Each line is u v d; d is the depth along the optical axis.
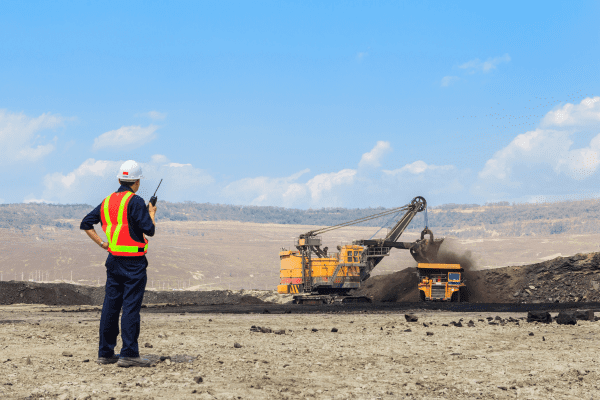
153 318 22.61
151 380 7.88
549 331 16.23
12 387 7.20
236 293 68.12
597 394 7.86
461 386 8.23
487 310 34.56
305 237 56.88
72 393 6.93
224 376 8.36
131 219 8.95
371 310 35.22
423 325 18.70
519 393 7.83
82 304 57.12
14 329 15.17
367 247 58.09
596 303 42.22
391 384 8.27
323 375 8.84
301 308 39.38
